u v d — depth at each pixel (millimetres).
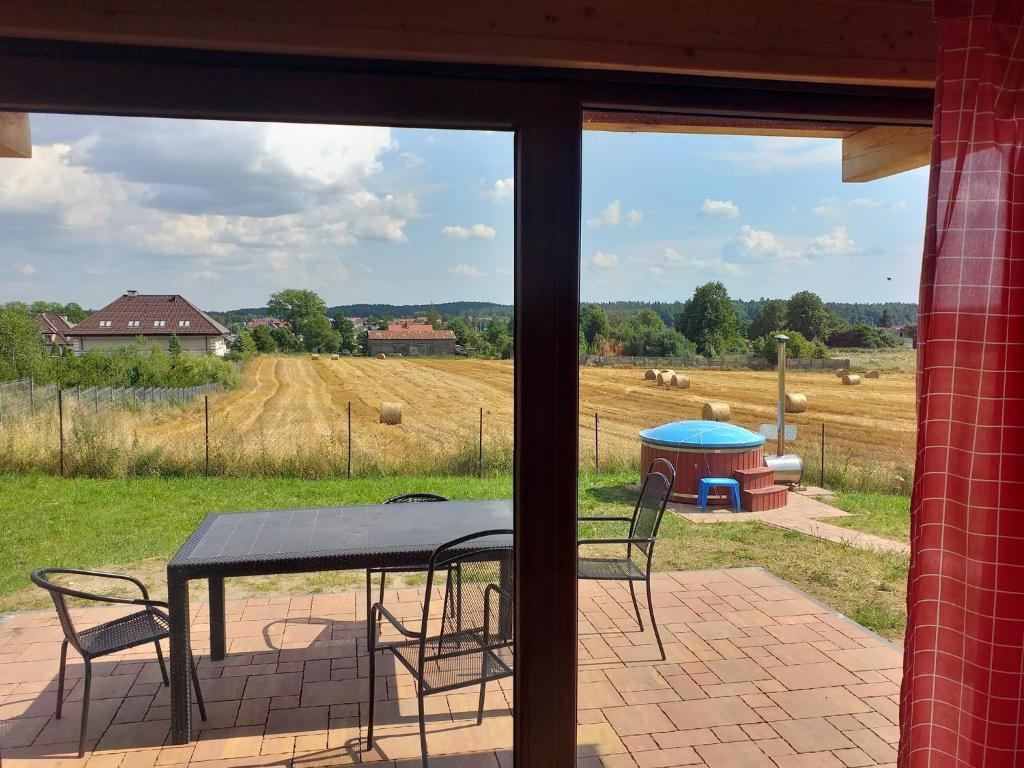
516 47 1832
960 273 1940
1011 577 1959
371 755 2627
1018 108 1902
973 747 2012
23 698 2686
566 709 2127
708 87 2053
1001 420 1954
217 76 1768
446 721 2822
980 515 1973
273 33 1710
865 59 2037
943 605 2012
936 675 2029
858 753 2803
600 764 2705
